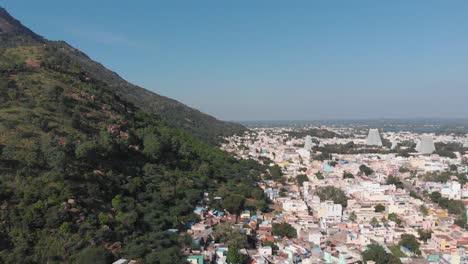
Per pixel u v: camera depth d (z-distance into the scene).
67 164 122.94
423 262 115.25
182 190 157.88
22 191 104.81
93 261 91.12
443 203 192.00
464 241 131.00
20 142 123.19
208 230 129.50
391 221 154.62
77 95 184.38
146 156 176.12
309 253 120.50
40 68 199.50
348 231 141.25
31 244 93.19
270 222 152.62
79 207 108.38
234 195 165.00
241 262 111.25
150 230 118.56
